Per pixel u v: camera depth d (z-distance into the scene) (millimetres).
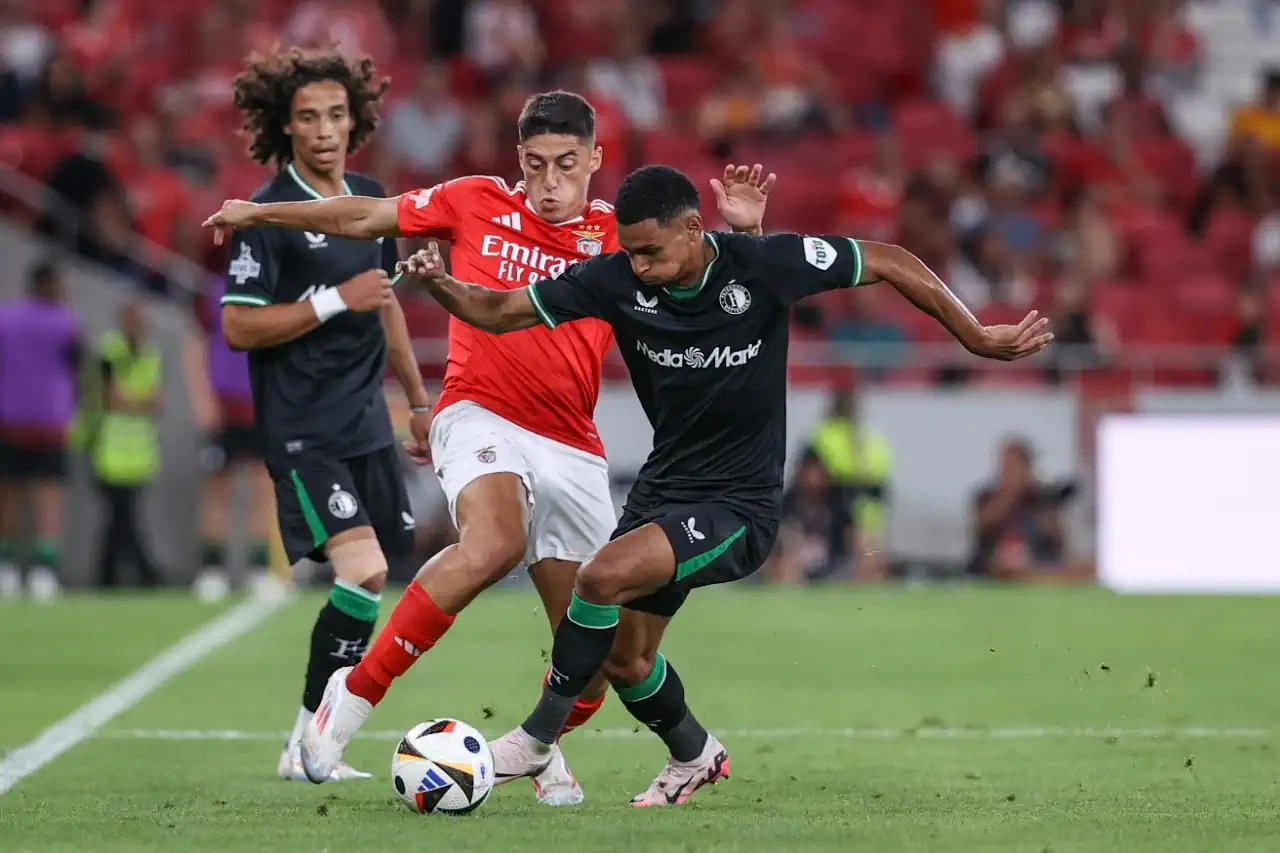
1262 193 70938
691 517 20281
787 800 21734
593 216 22484
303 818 19891
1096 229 66375
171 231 61312
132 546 53344
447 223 22297
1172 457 52750
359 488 25484
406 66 75188
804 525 52875
